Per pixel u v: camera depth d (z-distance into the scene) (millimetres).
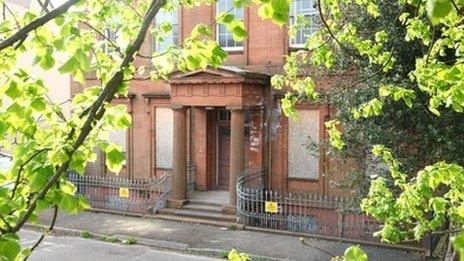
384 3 11828
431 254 13812
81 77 3238
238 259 4555
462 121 12203
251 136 19484
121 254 15102
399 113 12328
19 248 2943
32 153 3416
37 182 3211
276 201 17594
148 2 5801
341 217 16391
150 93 21500
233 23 3812
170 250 15523
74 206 3311
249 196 17781
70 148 3230
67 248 15664
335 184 14484
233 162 18406
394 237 5391
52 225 3395
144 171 21938
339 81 13805
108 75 4094
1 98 3680
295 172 18906
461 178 4988
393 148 12867
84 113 3691
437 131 12234
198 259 14625
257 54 19578
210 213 18688
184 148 19578
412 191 5293
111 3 5277
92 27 4109
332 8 7992
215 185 21172
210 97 18594
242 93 18078
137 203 20094
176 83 19109
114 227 17969
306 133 18625
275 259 14164
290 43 19031
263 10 3080
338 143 7465
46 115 3918
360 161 13672
